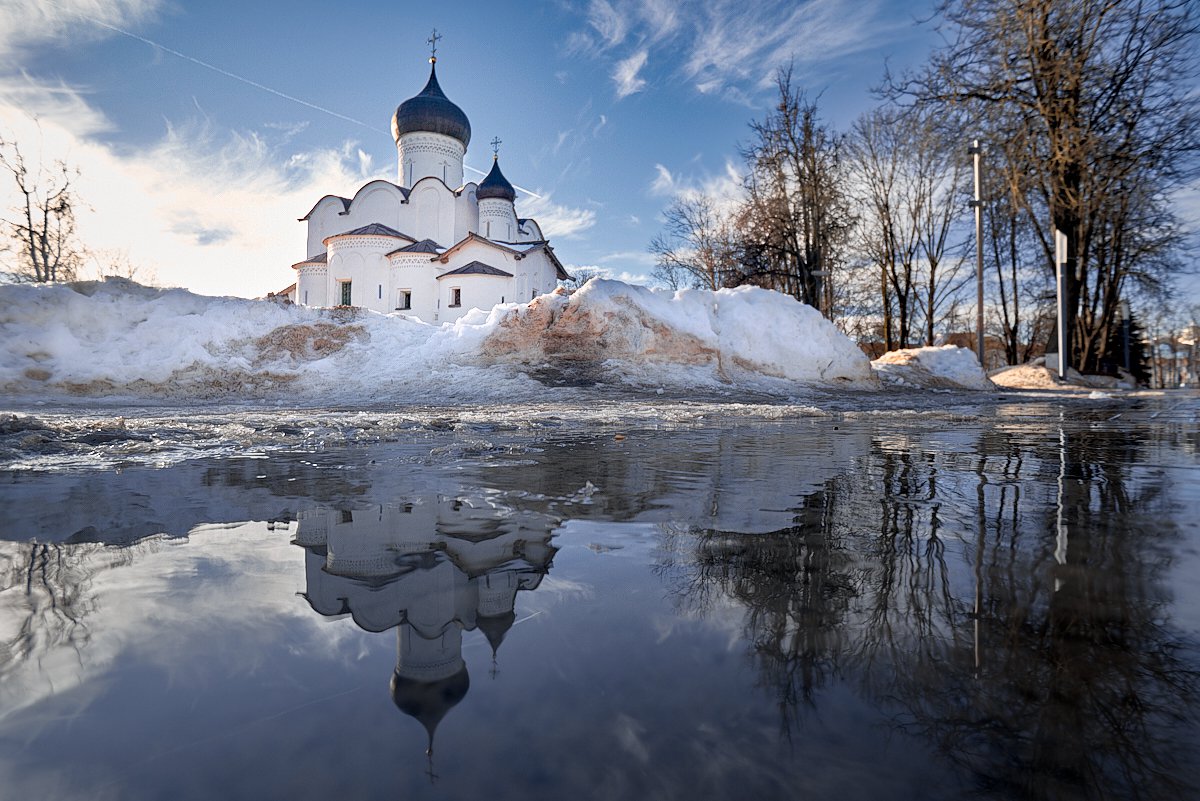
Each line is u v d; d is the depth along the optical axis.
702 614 0.95
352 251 31.75
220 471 2.69
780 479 2.49
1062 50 18.27
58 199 26.83
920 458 3.22
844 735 0.60
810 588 1.08
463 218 37.06
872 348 34.38
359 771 0.53
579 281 49.34
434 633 0.86
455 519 1.70
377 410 7.57
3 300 10.70
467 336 12.02
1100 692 0.69
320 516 1.73
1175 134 17.61
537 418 6.02
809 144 24.25
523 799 0.48
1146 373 36.66
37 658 0.77
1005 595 1.04
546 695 0.67
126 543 1.41
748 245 25.75
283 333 11.92
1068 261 20.44
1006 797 0.50
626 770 0.52
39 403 9.12
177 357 10.91
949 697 0.68
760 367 12.95
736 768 0.53
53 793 0.49
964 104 19.64
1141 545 1.40
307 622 0.90
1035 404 10.41
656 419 6.27
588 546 1.39
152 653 0.78
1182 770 0.54
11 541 1.45
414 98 37.91
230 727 0.60
